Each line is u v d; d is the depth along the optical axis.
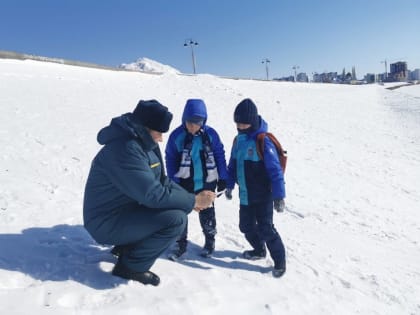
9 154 6.49
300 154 12.55
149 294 3.04
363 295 4.07
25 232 3.80
